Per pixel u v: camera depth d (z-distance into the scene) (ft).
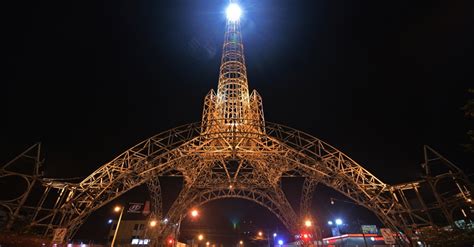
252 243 314.96
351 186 117.39
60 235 89.71
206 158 133.80
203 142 126.41
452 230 92.53
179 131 126.31
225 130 131.54
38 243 87.04
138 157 115.65
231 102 150.61
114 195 113.70
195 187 167.63
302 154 115.75
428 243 95.30
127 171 110.32
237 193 178.40
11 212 88.63
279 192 165.89
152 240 159.33
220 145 130.82
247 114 145.28
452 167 98.94
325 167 113.19
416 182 105.19
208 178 167.43
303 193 169.07
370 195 111.34
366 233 180.75
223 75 159.22
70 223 101.50
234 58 166.71
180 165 127.65
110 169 112.98
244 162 147.23
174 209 160.76
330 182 122.93
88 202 107.14
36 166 95.35
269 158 129.49
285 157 119.24
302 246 162.71
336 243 180.96
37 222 93.50
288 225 170.71
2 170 89.81
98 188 109.50
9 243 81.25
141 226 215.92
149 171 117.80
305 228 162.61
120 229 215.10
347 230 188.03
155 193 173.37
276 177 147.33
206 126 132.26
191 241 281.54
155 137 121.19
